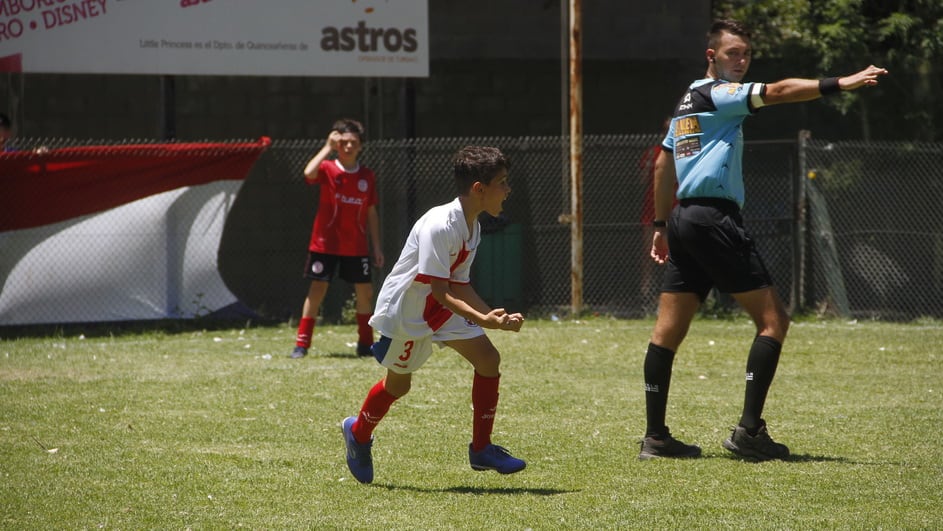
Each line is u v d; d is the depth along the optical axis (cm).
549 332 4072
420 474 2006
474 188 1777
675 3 5169
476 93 5116
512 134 5144
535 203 5069
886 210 4803
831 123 5225
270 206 5144
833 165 4847
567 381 3038
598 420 2509
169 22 4212
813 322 4394
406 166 4597
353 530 1645
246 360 3397
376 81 5172
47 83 5009
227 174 4256
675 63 5162
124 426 2412
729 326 4247
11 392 2822
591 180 5081
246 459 2109
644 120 5150
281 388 2888
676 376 3127
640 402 2728
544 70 5159
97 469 2020
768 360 2091
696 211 2066
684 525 1669
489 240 4650
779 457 2119
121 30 4178
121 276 4144
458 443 2262
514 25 5128
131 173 4116
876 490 1878
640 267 4956
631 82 5150
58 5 4119
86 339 3916
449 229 1756
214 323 4281
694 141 2077
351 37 4378
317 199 5181
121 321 4188
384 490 1889
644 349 3653
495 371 1883
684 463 2086
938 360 3419
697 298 2142
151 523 1681
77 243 4078
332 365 3297
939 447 2227
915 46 5450
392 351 1841
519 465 1898
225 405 2656
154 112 5116
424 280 1783
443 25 5075
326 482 1941
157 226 4178
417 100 5081
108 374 3116
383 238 4925
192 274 4244
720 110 2050
